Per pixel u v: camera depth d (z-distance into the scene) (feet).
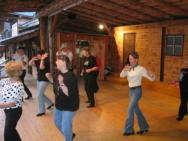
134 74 10.25
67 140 8.36
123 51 26.84
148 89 22.34
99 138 10.48
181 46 19.66
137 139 10.41
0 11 21.70
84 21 27.45
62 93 8.13
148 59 23.26
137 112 10.74
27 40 32.30
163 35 21.18
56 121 8.77
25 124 12.20
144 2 16.28
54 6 18.39
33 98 18.16
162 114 14.30
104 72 27.86
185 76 12.55
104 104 16.60
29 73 33.40
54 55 24.57
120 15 21.54
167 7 16.90
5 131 7.88
